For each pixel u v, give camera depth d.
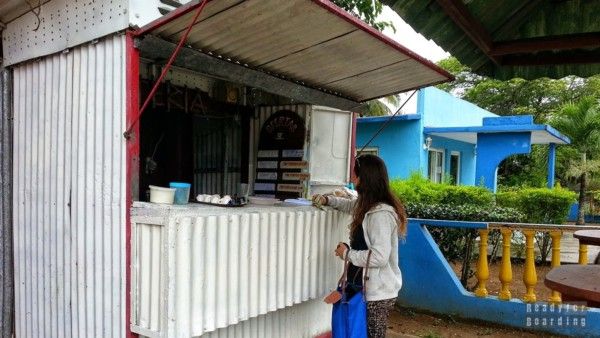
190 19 2.09
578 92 19.39
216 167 3.71
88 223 2.50
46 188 2.82
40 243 2.88
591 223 15.90
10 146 3.14
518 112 19.73
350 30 2.33
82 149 2.54
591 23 2.86
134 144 2.28
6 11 2.94
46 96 2.82
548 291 5.40
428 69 3.02
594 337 3.78
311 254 2.88
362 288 2.50
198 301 2.17
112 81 2.35
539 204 8.18
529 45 2.88
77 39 2.53
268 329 3.01
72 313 2.62
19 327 3.09
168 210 2.09
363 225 2.55
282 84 3.14
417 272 4.52
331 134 3.68
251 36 2.38
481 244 4.27
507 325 4.09
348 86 3.46
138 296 2.23
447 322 4.29
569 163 15.07
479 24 2.63
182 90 3.16
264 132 3.71
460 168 14.09
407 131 11.05
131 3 2.24
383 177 2.57
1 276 3.14
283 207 2.79
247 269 2.42
